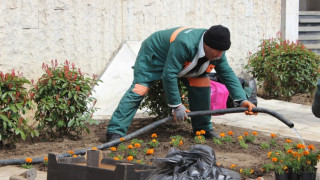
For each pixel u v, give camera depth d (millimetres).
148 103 7570
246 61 11469
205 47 5824
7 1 7672
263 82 10977
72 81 6762
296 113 9375
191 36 5895
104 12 9031
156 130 7457
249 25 11438
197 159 3434
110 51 9195
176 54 5867
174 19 10117
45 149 6359
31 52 8016
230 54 11195
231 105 8828
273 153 5516
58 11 8328
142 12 9609
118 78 8891
